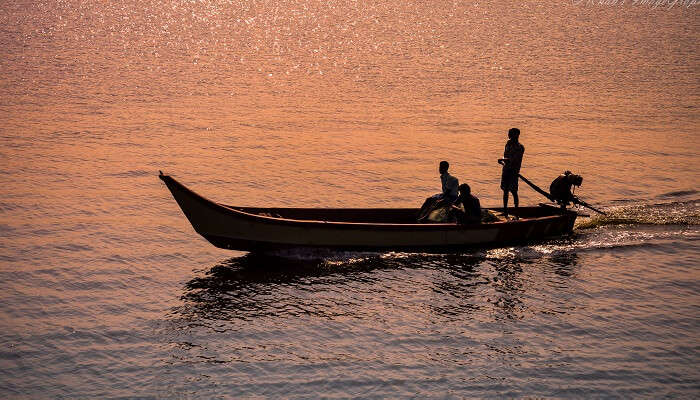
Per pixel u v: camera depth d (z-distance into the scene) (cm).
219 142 2733
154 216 1931
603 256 1666
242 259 1659
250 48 5781
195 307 1422
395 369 1216
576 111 3391
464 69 4653
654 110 3412
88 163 2408
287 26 7675
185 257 1667
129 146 2642
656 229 1827
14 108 3262
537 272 1581
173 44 5959
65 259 1638
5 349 1259
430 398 1143
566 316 1387
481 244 1698
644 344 1288
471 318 1379
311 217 1728
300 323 1362
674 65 4803
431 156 2572
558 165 2461
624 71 4566
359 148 2669
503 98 3703
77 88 3806
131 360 1237
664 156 2577
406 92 3862
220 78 4262
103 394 1144
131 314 1392
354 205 2031
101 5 9700
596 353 1260
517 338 1308
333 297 1466
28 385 1162
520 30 6994
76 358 1239
